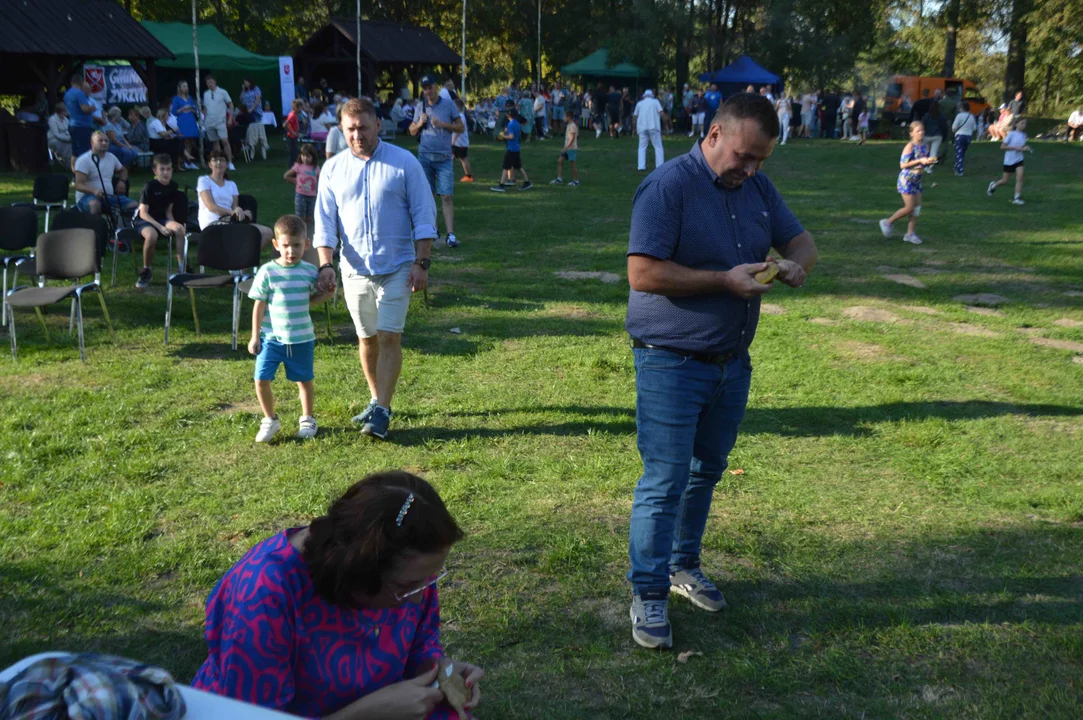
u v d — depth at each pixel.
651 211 3.28
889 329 8.21
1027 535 4.40
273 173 20.23
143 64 23.53
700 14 39.25
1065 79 45.81
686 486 3.57
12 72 24.25
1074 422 5.95
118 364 6.97
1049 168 22.39
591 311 8.81
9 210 8.53
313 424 5.59
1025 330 8.34
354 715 1.92
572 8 46.03
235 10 40.78
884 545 4.30
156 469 5.04
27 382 6.51
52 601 3.71
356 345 7.57
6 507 4.56
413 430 5.73
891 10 43.69
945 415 6.04
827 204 16.16
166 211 9.68
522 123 30.81
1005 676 3.31
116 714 1.52
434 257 11.29
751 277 3.17
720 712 3.12
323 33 31.16
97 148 11.05
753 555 4.20
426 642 2.13
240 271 7.85
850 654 3.45
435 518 1.77
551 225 13.67
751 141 3.16
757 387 6.61
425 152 11.59
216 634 1.89
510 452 5.40
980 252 11.89
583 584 3.94
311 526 1.86
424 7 45.75
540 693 3.22
